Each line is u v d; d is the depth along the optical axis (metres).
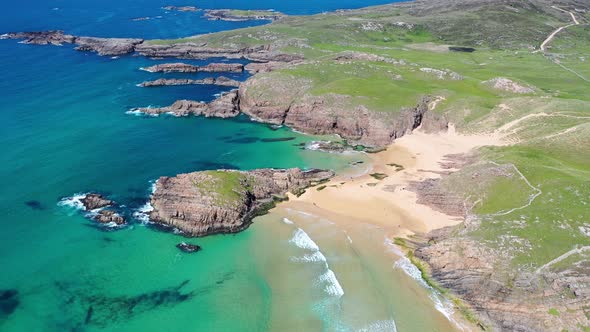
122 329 55.69
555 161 85.62
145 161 99.44
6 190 84.31
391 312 58.78
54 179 89.38
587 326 51.94
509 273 59.38
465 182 82.50
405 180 92.56
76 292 61.34
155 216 77.44
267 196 84.44
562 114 105.62
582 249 59.41
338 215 80.19
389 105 117.31
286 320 57.66
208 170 88.88
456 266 63.72
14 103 128.75
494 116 112.25
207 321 57.31
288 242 72.69
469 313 58.25
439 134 112.69
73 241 71.56
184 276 65.06
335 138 115.00
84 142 106.94
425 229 75.75
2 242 70.38
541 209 67.88
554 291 55.94
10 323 55.66
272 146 110.06
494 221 68.25
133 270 65.88
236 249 71.12
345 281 64.19
